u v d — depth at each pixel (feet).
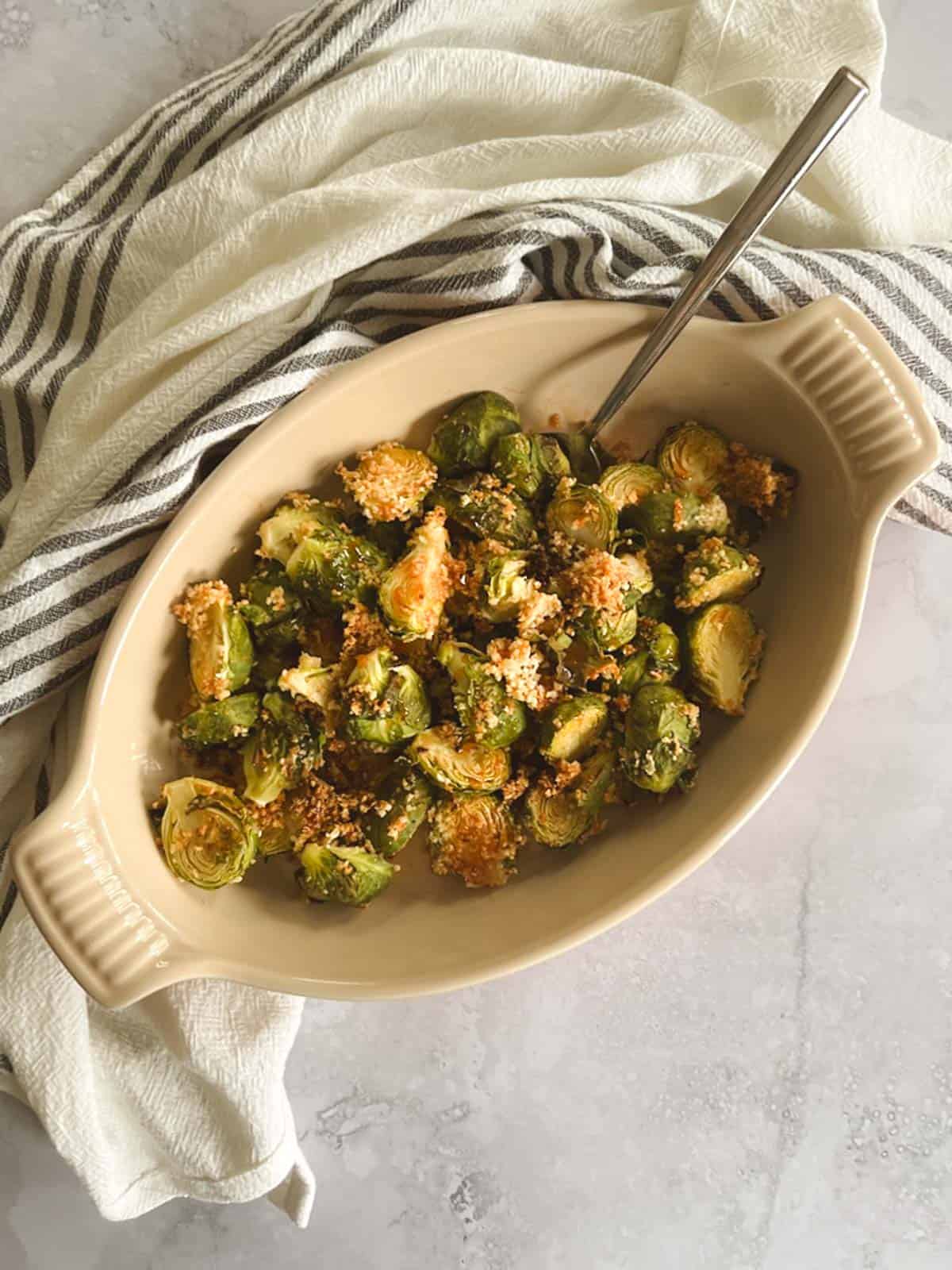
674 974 1.70
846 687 1.68
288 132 1.44
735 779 1.38
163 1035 1.58
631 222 1.34
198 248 1.52
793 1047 1.71
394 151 1.49
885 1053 1.71
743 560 1.38
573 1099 1.70
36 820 1.27
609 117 1.46
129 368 1.40
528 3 1.47
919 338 1.39
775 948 1.70
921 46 1.62
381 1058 1.69
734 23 1.45
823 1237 1.72
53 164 1.59
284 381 1.34
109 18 1.57
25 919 1.54
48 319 1.59
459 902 1.44
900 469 1.29
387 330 1.44
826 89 1.03
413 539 1.35
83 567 1.38
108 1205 1.60
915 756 1.69
